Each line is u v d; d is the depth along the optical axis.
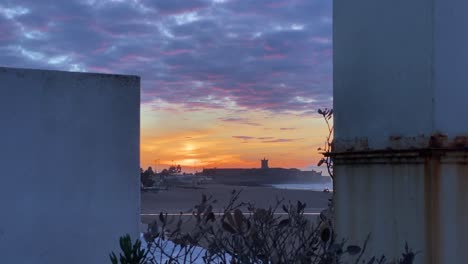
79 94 5.25
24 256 4.97
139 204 5.40
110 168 5.31
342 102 4.46
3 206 4.95
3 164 4.97
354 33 4.34
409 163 3.65
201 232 3.50
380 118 3.97
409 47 3.70
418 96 3.60
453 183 3.47
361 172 4.14
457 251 3.45
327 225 3.78
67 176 5.16
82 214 5.18
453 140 3.50
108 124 5.33
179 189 51.78
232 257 3.23
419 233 3.53
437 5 3.51
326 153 4.59
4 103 5.00
